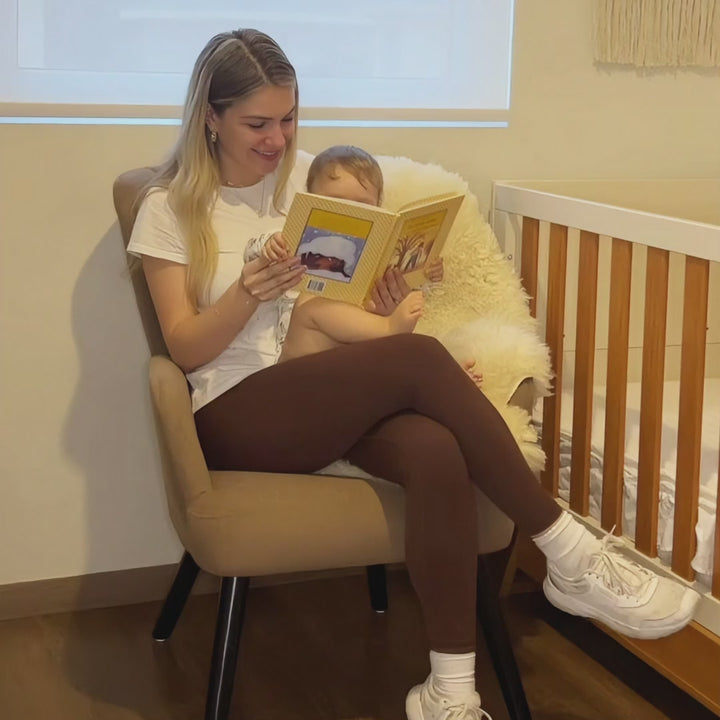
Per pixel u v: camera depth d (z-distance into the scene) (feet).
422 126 7.32
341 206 5.04
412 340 5.31
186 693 6.05
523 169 7.58
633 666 6.38
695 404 5.33
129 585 7.25
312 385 5.34
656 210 7.66
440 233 5.65
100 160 6.68
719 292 7.88
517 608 7.05
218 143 5.79
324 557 5.14
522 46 7.39
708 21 7.70
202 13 6.86
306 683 6.15
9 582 7.02
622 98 7.70
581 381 6.32
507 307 6.48
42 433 6.91
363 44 7.21
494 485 5.16
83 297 6.82
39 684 6.14
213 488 5.13
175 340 5.51
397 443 5.10
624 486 6.09
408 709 5.16
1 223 6.57
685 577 5.54
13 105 6.46
